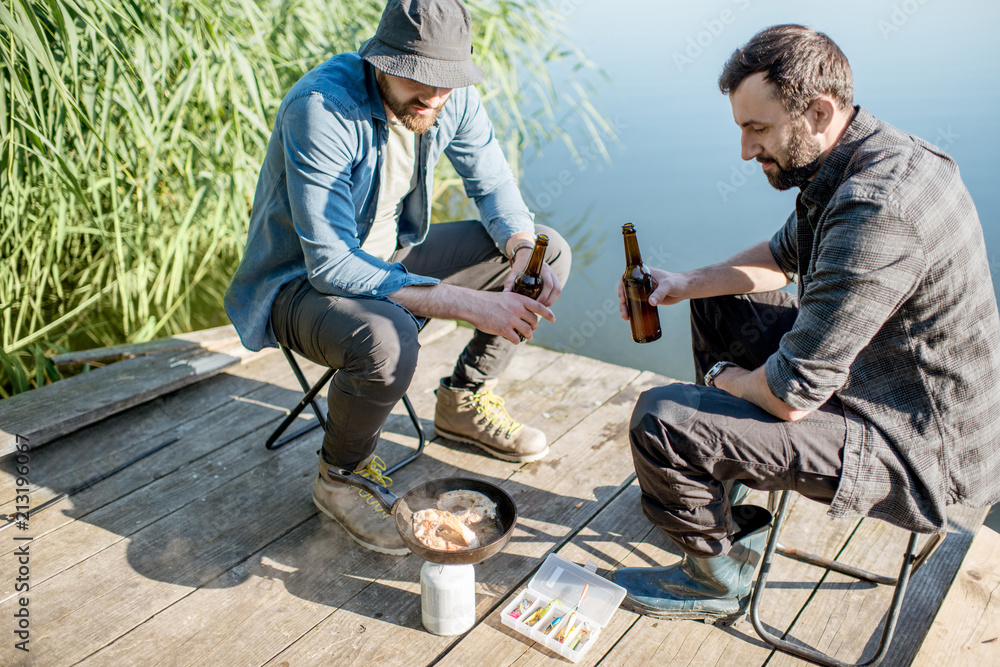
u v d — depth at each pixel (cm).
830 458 146
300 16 351
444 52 168
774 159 148
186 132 306
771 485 155
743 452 149
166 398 261
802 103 139
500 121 459
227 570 185
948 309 137
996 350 142
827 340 138
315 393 218
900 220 132
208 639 164
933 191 134
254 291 201
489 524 172
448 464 231
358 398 179
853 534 203
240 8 319
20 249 303
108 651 159
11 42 244
